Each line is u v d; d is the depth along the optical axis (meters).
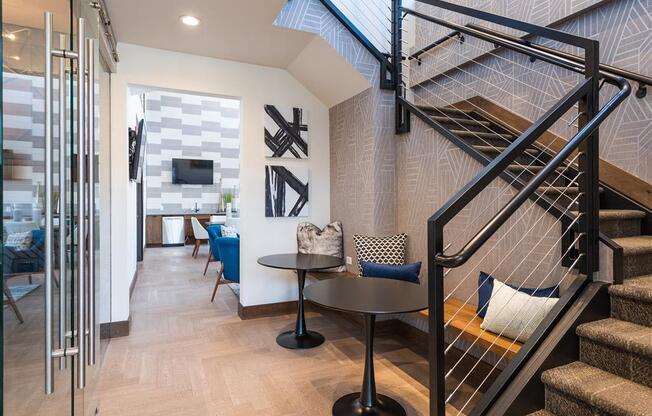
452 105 4.04
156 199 9.48
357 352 3.04
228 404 2.27
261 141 3.97
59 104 1.27
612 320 1.80
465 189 1.44
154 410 2.20
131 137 4.55
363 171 3.71
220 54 3.70
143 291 4.94
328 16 3.36
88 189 1.37
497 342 2.08
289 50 3.60
